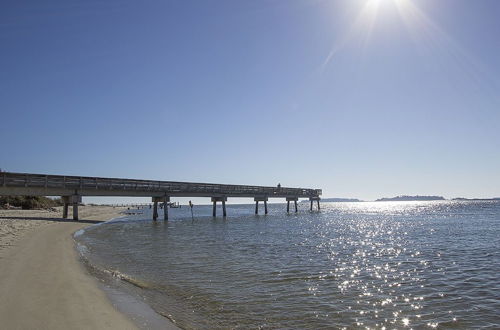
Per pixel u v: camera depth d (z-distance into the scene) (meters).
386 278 11.35
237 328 6.71
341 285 10.33
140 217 51.53
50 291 7.79
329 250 17.91
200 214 66.00
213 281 10.53
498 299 8.98
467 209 88.06
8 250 12.62
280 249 18.02
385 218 53.00
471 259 15.37
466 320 7.42
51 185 28.55
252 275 11.52
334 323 7.14
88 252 15.33
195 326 6.68
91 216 45.09
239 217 52.59
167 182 38.72
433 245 20.44
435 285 10.47
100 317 6.45
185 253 16.11
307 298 8.88
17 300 6.94
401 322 7.25
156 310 7.40
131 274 11.14
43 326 5.72
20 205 45.84
